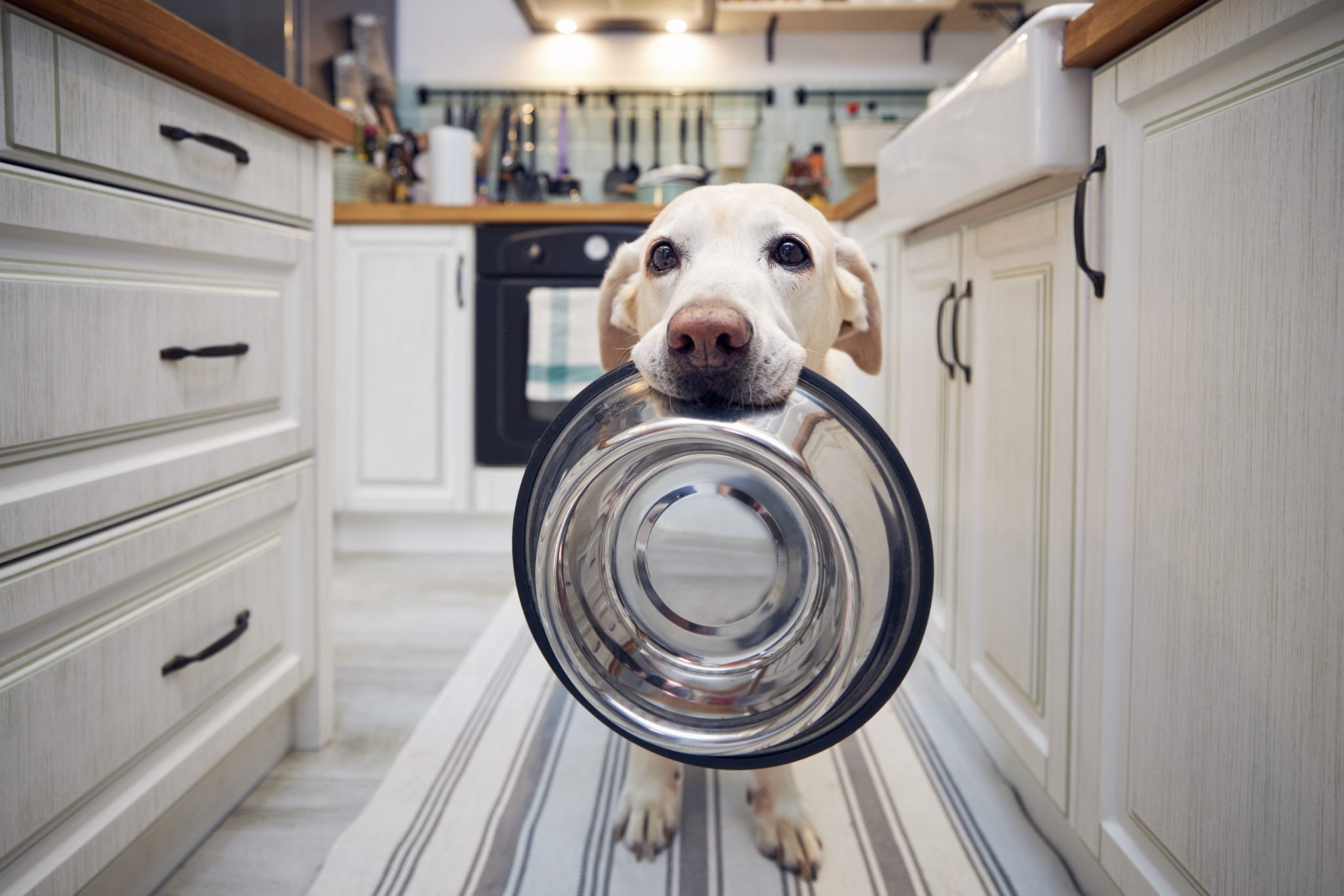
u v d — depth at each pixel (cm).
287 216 122
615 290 118
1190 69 74
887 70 321
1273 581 64
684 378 76
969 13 302
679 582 80
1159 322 80
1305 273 61
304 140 127
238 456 109
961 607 140
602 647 78
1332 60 58
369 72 300
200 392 102
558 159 324
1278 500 64
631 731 77
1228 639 70
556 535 74
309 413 129
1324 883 59
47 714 78
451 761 131
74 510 80
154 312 93
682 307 78
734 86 323
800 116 323
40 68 76
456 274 259
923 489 163
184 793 99
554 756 133
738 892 100
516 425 262
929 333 158
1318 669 60
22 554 75
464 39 322
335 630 194
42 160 77
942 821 114
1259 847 66
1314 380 60
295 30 242
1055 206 103
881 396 200
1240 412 68
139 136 89
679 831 112
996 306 123
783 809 106
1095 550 92
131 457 90
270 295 119
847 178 321
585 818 115
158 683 95
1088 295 94
